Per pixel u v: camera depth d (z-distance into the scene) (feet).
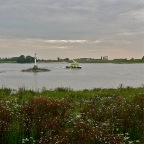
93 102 54.65
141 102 49.21
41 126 33.14
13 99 55.72
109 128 35.81
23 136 32.65
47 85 208.44
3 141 31.71
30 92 76.48
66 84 222.89
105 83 235.81
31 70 554.46
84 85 212.84
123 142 31.76
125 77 339.57
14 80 275.39
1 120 32.35
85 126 31.96
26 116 34.99
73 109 45.88
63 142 27.73
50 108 36.78
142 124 37.76
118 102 50.42
